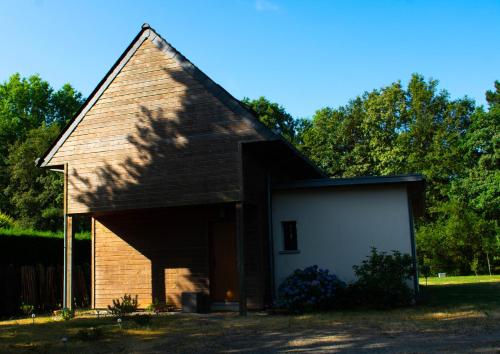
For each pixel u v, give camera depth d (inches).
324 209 538.6
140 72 522.3
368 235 518.6
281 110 1674.5
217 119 484.1
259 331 359.6
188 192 483.5
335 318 410.9
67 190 531.2
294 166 633.6
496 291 617.0
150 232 580.4
